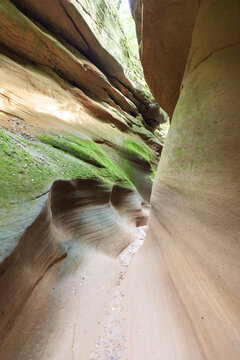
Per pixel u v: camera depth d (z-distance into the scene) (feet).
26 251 9.11
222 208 6.42
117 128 61.57
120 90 73.05
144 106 86.69
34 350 7.89
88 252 18.17
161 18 16.80
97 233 22.08
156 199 16.58
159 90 27.96
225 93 7.61
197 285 7.29
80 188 21.26
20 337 7.77
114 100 68.54
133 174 52.65
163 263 11.43
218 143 7.37
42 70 42.96
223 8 9.05
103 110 56.44
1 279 7.13
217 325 5.76
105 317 11.42
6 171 10.59
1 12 32.65
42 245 11.17
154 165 67.46
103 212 26.32
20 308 8.34
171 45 19.15
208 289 6.56
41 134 24.86
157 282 10.85
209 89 9.04
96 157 32.19
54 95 40.19
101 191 26.63
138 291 12.18
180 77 22.63
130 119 71.00
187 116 11.60
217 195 6.79
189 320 7.18
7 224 8.17
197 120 9.82
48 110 34.83
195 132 9.78
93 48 55.77
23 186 10.93
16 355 7.24
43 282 10.72
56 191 15.58
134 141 63.00
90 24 50.03
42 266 10.97
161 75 24.61
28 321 8.51
